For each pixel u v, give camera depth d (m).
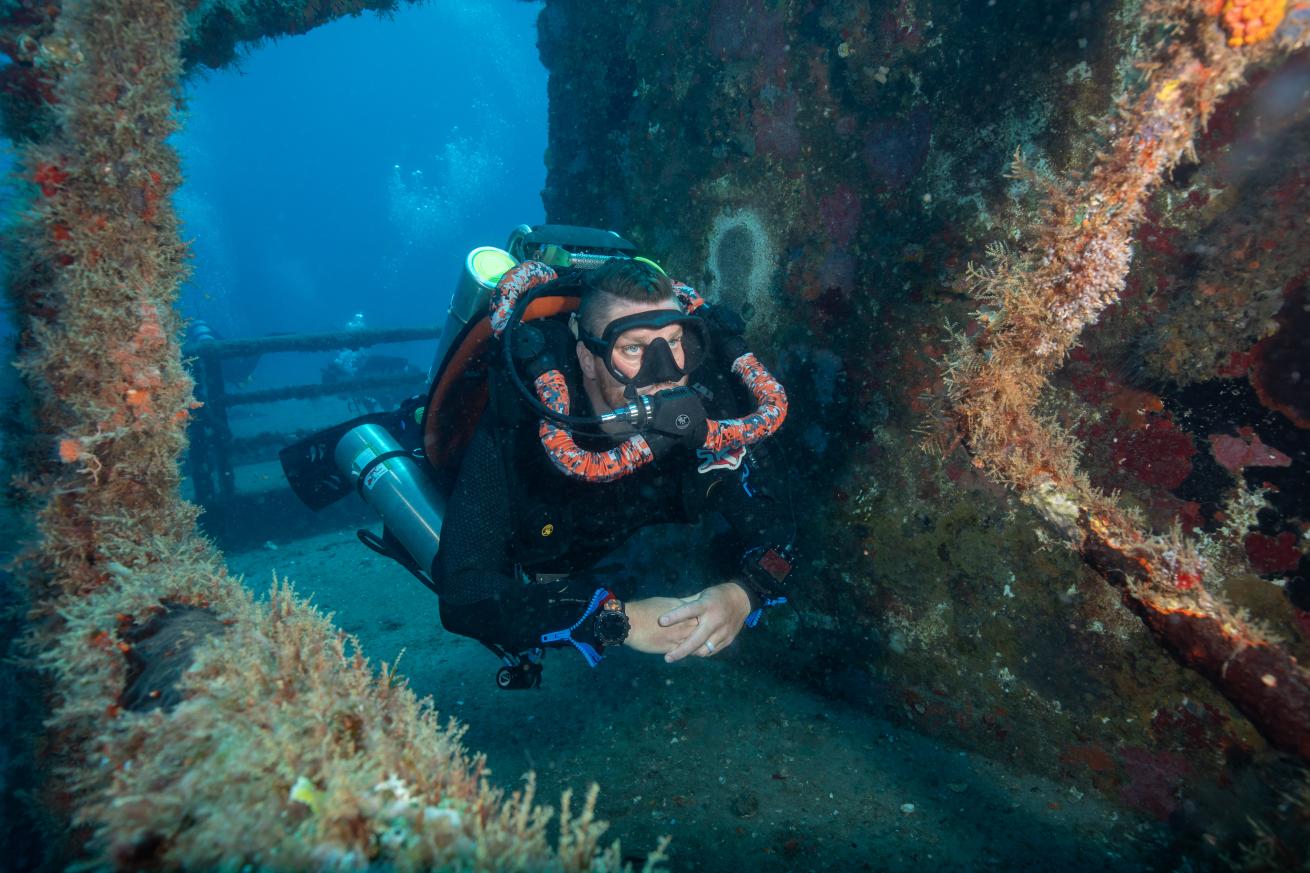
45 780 1.58
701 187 3.18
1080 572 2.11
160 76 1.61
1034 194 2.04
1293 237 1.62
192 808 0.90
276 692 1.08
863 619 2.69
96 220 1.59
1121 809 2.10
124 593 1.46
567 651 3.62
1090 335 1.97
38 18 1.71
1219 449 1.79
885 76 2.44
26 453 1.78
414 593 4.83
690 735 2.76
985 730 2.40
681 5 3.24
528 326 1.99
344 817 0.90
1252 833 1.72
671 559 3.45
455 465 2.57
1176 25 1.12
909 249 2.39
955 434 1.66
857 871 2.02
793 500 2.86
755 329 2.99
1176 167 1.76
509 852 0.90
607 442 2.04
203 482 6.31
